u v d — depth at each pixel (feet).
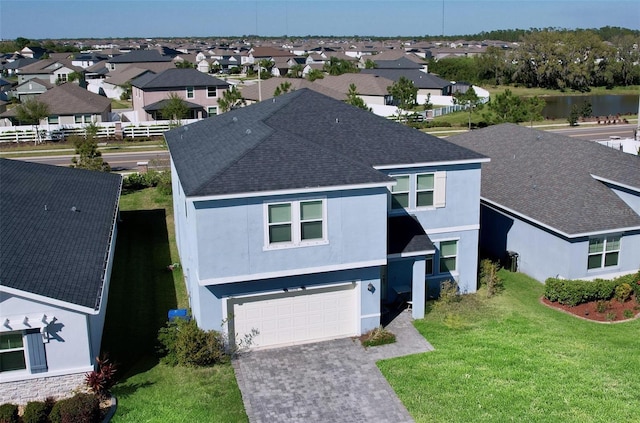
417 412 55.42
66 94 214.07
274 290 65.87
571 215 82.33
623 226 80.64
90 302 56.70
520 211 87.76
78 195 89.56
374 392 58.59
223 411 55.83
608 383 59.67
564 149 101.55
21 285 54.60
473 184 79.05
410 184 76.59
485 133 121.60
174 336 64.18
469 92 239.71
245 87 275.39
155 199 125.80
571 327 71.72
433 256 79.71
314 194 63.36
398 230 74.69
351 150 75.36
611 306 77.25
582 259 81.00
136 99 250.78
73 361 56.90
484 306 77.46
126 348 66.74
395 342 68.08
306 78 330.34
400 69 335.67
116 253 95.71
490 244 96.58
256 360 64.90
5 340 55.01
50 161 163.53
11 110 217.36
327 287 68.03
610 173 88.74
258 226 62.59
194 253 64.44
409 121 233.55
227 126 85.71
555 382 59.77
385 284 78.07
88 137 147.95
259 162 64.95
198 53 601.62
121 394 58.23
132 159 168.14
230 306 65.72
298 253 64.54
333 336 69.82
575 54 386.93
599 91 392.06
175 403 56.90
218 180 61.52
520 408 55.77
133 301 78.59
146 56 382.83
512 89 398.83
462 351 65.82
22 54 588.09
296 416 55.16
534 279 87.25
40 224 72.08
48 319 54.90
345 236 65.72
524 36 414.41
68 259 64.90
